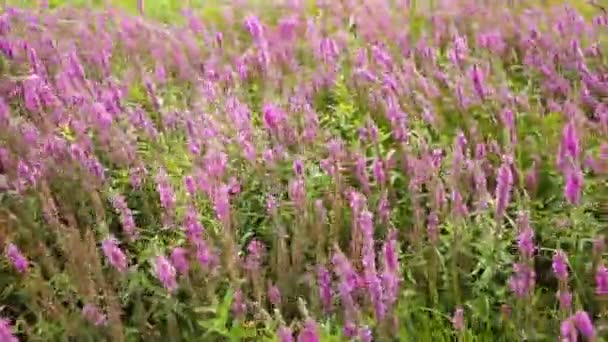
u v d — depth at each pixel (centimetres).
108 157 609
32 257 521
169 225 521
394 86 683
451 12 930
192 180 519
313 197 561
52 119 632
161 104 678
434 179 531
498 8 932
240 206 569
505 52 808
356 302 457
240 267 500
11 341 402
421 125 641
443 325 478
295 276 491
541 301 502
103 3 1103
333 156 577
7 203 545
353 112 695
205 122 613
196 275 494
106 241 473
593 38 808
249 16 948
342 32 880
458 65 736
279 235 503
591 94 698
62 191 561
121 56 858
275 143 606
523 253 455
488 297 487
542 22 874
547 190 575
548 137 612
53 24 927
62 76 687
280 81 751
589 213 526
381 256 482
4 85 697
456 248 491
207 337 467
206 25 1003
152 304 484
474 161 550
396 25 911
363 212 463
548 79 725
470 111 658
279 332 400
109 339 462
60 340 465
